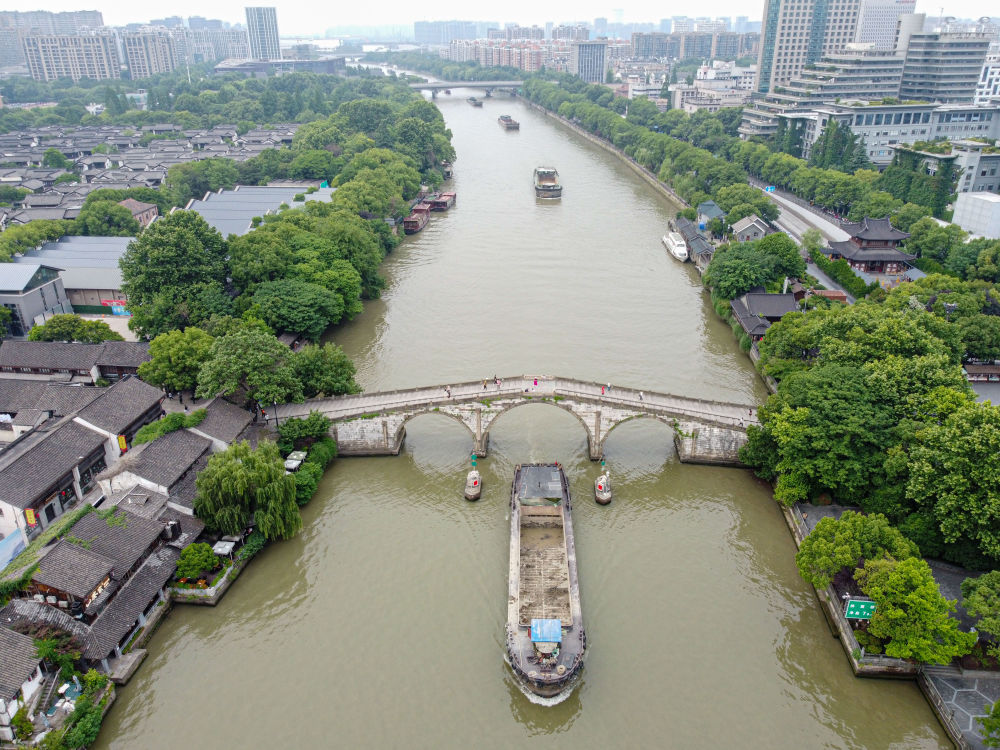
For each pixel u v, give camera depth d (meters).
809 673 85.12
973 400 103.75
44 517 99.81
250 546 100.62
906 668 83.06
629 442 128.12
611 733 78.50
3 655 74.88
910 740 77.62
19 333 156.25
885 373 107.56
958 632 78.44
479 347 157.88
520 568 99.31
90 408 113.56
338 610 93.75
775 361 137.38
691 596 95.75
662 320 172.25
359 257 179.62
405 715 80.38
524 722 79.75
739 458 118.00
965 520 88.12
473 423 121.31
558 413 137.62
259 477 100.00
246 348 119.12
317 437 120.38
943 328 130.75
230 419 115.69
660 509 111.69
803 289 171.25
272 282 155.62
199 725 79.19
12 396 122.75
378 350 157.25
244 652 87.88
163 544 95.38
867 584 83.25
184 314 144.38
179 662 86.56
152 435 107.69
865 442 103.38
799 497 105.19
